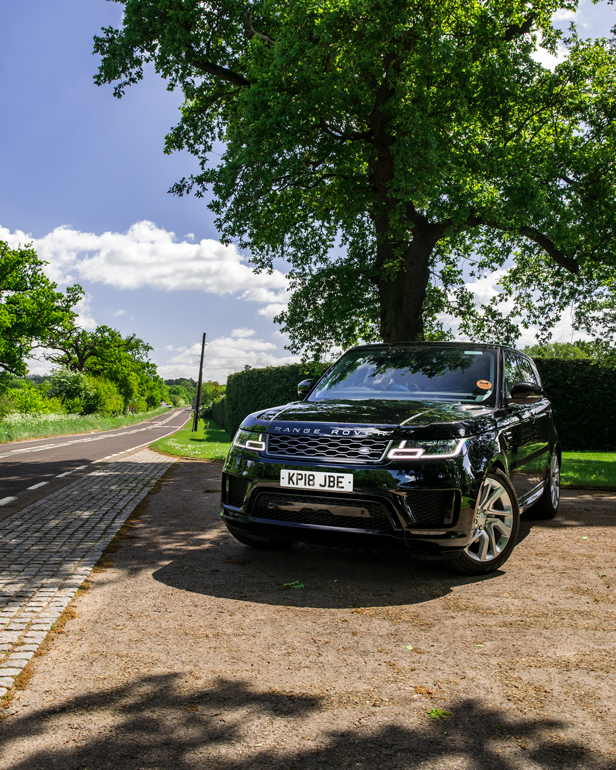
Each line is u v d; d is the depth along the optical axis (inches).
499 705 94.5
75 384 2529.5
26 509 288.7
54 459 634.2
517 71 523.5
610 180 581.3
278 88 520.7
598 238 581.0
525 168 510.6
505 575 171.0
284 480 161.2
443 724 88.6
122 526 245.8
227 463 178.1
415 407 173.8
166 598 149.7
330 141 577.3
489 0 534.0
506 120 549.0
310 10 471.8
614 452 783.1
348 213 604.1
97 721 89.2
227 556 194.1
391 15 463.8
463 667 108.9
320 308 677.9
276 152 505.0
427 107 498.9
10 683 101.2
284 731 86.6
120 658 112.7
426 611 139.9
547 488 258.5
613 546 209.6
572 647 118.3
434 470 151.7
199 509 295.0
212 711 92.4
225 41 639.8
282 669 108.0
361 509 153.2
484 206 486.9
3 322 1779.0
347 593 153.6
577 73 598.2
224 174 518.0
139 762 78.5
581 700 96.3
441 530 151.3
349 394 208.1
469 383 205.8
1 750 81.1
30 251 1887.3
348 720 89.8
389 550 153.0
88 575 170.1
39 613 136.8
